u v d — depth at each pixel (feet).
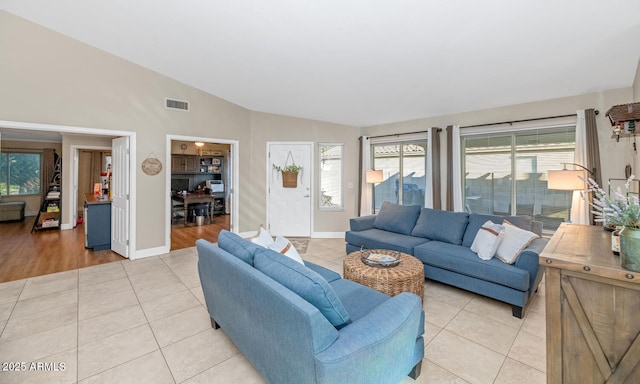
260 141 18.13
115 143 14.33
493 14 7.11
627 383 3.89
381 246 11.82
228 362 6.15
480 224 10.59
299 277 4.58
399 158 17.90
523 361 6.15
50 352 6.44
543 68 9.76
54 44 11.00
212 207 24.53
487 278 8.64
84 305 8.71
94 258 13.51
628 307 3.85
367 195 18.45
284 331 4.21
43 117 10.82
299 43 9.46
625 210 3.98
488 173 14.39
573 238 5.87
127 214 13.34
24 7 9.71
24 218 24.53
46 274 11.34
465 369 5.90
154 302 8.95
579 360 4.22
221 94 15.65
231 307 5.84
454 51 8.98
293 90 13.78
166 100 14.06
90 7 9.29
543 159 12.80
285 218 18.65
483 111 14.33
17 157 25.57
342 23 8.12
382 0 7.01
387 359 4.42
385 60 9.95
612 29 7.41
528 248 8.56
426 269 10.39
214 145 28.32
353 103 14.57
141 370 5.88
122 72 12.67
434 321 7.87
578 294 4.21
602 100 11.27
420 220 12.48
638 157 9.43
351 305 5.93
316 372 3.73
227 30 9.36
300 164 18.48
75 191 20.90
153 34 10.40
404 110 15.17
